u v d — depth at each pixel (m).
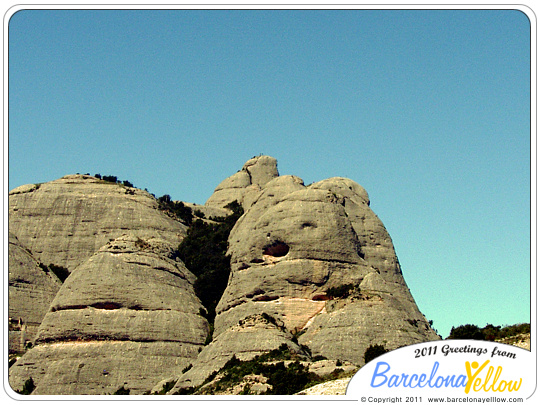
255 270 130.25
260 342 114.19
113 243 134.75
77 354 120.38
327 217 132.88
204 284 135.25
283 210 134.00
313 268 127.69
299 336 120.62
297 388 93.56
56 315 124.44
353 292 123.81
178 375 119.12
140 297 127.12
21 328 131.75
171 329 125.06
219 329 126.06
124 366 119.75
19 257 138.75
